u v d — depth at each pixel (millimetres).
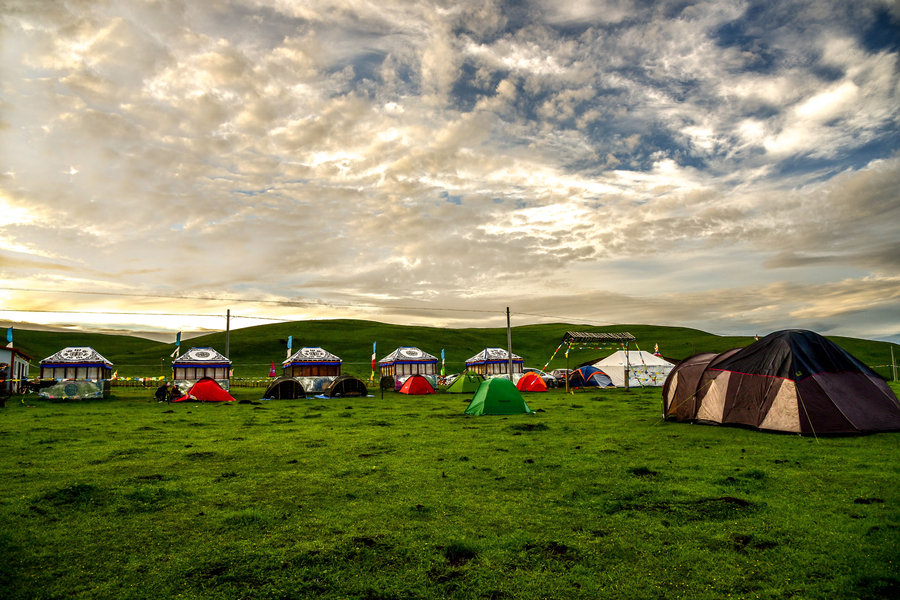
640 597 5641
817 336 18141
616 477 10961
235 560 6730
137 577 6266
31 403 34094
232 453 14305
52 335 126625
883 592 5629
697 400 19516
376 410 28312
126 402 35531
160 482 10969
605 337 50125
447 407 29984
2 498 9703
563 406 29250
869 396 17094
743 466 11938
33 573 6398
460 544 7055
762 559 6531
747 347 19141
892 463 11953
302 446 15523
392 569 6418
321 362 51719
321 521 8258
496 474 11406
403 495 9750
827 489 9734
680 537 7336
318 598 5715
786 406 16875
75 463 13070
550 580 6062
